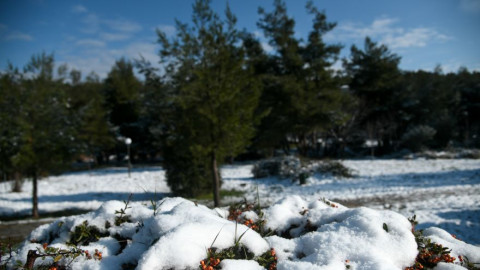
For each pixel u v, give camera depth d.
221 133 9.88
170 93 11.34
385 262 2.10
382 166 21.47
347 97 29.41
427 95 35.19
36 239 3.21
